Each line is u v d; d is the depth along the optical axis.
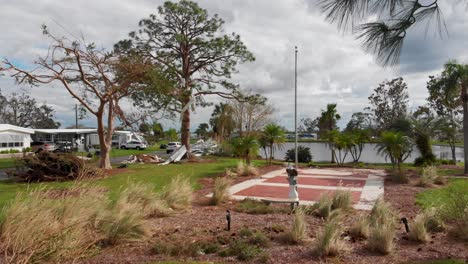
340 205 8.36
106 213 5.94
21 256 4.37
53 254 4.53
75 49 17.75
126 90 20.45
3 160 30.58
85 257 4.86
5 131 38.19
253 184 14.48
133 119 22.50
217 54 27.84
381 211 7.20
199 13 26.62
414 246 5.46
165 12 26.53
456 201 6.91
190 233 6.17
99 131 19.78
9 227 4.82
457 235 5.85
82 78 18.50
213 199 9.55
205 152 33.94
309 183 14.78
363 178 16.62
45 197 6.13
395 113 55.53
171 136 66.94
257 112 39.28
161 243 5.32
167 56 27.64
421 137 23.02
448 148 51.47
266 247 5.39
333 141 25.77
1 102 64.00
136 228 5.84
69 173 15.32
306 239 5.66
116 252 5.15
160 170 19.25
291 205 8.55
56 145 42.00
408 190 12.39
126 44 26.64
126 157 33.81
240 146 20.98
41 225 4.87
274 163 25.33
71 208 5.67
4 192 11.73
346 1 2.79
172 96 23.17
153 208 7.70
